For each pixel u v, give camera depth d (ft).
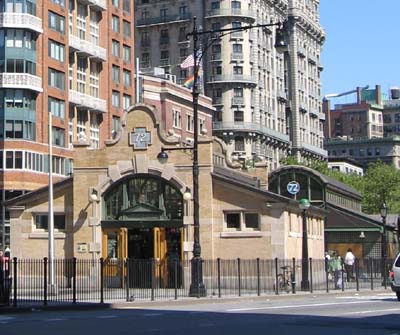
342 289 131.23
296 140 494.18
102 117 289.12
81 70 277.44
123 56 305.73
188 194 133.69
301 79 507.71
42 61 248.93
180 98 328.70
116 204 137.39
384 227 152.97
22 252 140.56
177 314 81.51
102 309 93.97
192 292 110.83
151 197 136.26
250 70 428.56
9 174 235.61
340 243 191.93
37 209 141.79
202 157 135.44
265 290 128.16
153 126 136.36
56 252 138.72
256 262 121.08
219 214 134.82
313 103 534.37
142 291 118.42
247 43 426.51
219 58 422.41
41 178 244.42
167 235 135.74
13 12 238.48
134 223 135.74
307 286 126.52
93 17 286.87
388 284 146.10
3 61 237.86
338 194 204.95
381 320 71.97
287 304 98.73
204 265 130.82
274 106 467.93
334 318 74.38
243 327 65.26
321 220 168.35
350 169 566.36
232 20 422.00
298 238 143.54
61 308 92.73
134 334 59.26
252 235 133.08
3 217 209.05
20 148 237.04
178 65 433.07
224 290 128.88
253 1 433.07
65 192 140.26
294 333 59.93
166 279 127.44
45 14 251.19
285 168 183.73
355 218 190.70
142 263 119.65
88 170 137.69
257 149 434.30
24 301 101.04
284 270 127.03
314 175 182.29
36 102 245.86
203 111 359.05
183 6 434.71
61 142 257.55
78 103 268.82
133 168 135.95
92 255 135.54
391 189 333.62
